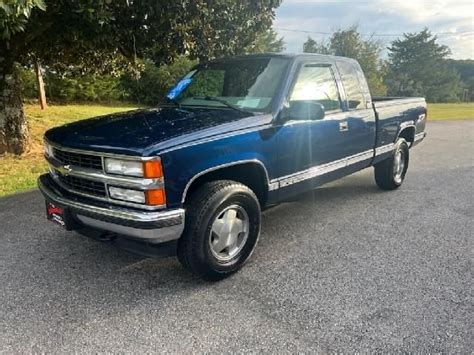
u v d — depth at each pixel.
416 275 3.35
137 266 3.53
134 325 2.68
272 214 4.95
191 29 7.21
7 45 6.75
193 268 3.10
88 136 3.08
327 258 3.69
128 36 6.77
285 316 2.77
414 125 6.07
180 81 4.59
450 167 7.79
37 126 11.30
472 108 31.42
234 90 3.97
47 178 3.65
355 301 2.96
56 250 3.84
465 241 4.08
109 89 23.19
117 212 2.81
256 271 3.44
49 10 5.90
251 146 3.29
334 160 4.32
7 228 4.37
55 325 2.68
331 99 4.30
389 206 5.25
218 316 2.78
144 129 3.09
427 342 2.49
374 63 39.31
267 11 8.04
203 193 3.07
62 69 10.66
